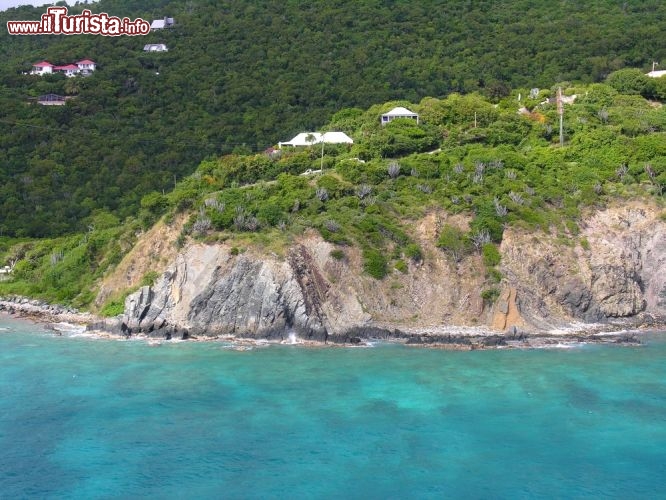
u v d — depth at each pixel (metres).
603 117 104.94
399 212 80.38
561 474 40.44
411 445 43.91
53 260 95.00
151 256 79.69
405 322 71.69
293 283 68.75
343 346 66.00
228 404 50.25
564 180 87.56
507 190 83.88
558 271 75.69
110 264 87.38
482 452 43.06
